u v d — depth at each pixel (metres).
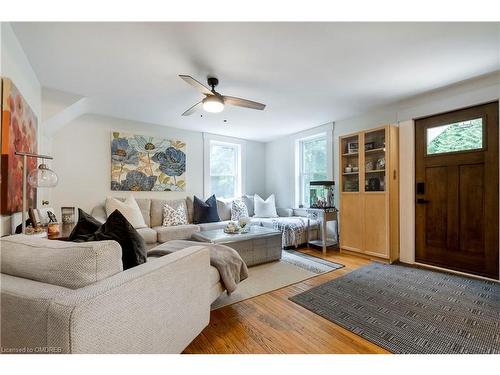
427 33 1.78
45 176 1.69
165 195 4.33
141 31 1.72
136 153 4.01
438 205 2.99
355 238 3.57
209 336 1.62
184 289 1.33
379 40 1.86
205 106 2.37
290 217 4.61
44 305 0.79
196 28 1.70
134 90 2.77
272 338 1.60
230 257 2.05
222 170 5.21
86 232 1.42
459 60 2.18
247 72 2.37
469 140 2.74
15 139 1.62
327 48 1.97
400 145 3.30
